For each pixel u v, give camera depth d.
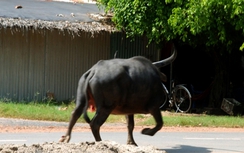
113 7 64.06
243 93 72.69
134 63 32.75
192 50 73.38
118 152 27.48
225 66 67.44
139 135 43.88
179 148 36.81
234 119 56.06
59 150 26.83
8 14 61.44
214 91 67.69
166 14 58.41
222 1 52.69
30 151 26.33
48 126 47.16
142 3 59.41
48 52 64.06
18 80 62.41
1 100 60.31
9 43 61.72
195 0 54.16
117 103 31.89
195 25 54.94
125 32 65.94
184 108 65.88
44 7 70.06
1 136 40.06
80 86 31.98
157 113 33.34
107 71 31.64
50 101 62.91
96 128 31.39
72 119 31.50
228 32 59.03
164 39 65.25
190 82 73.56
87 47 66.50
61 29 59.78
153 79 33.00
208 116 59.69
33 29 58.94
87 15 68.00
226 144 40.00
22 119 49.31
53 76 64.50
